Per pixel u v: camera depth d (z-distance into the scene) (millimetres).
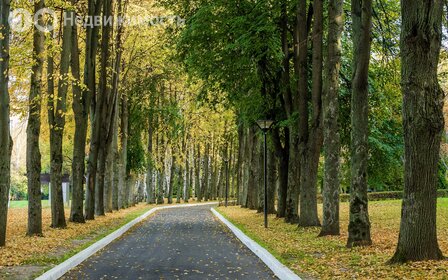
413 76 11312
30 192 20547
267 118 30094
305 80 24000
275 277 11922
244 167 51469
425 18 11219
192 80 33469
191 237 22797
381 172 36844
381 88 26406
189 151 72625
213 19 27312
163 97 47500
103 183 36406
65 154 57312
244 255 16266
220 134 62844
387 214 32375
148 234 24422
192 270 12992
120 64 39094
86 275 12180
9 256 14305
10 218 33938
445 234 19984
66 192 48938
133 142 52438
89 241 19250
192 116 56969
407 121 11461
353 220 16094
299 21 24266
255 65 28750
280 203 31562
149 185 63594
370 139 32812
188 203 68812
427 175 11430
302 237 19891
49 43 19641
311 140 23391
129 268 13344
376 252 14266
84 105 28906
